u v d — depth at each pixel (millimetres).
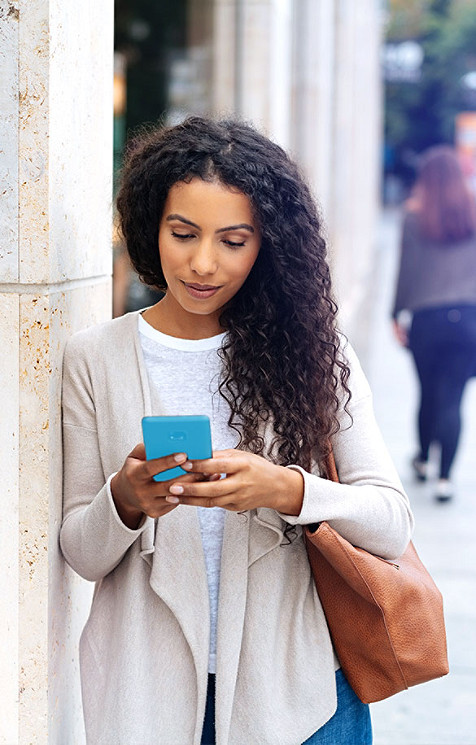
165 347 2061
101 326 2113
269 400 2006
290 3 8539
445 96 53188
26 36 1976
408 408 10016
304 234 1993
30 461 2066
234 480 1808
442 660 2049
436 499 6699
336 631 2043
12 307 2041
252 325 2025
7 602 2105
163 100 8633
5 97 1994
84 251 2279
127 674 1975
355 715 2088
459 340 6570
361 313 15383
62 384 2123
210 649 2006
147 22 8539
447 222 6574
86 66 2252
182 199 1894
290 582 2057
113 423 2037
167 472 1787
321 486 1915
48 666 2119
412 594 2008
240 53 7363
